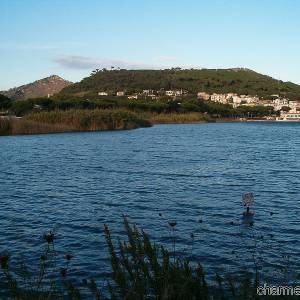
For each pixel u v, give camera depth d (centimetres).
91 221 2200
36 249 1758
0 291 1271
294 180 3509
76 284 1380
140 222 2167
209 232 1962
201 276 832
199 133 10950
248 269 1477
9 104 14825
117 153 5784
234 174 3866
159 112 18075
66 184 3344
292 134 11125
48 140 8000
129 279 887
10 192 3014
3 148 6419
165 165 4531
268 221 2158
